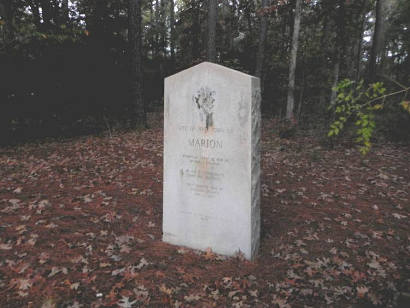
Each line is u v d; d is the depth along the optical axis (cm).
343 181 686
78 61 1148
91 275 368
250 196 389
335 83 1095
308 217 525
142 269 385
